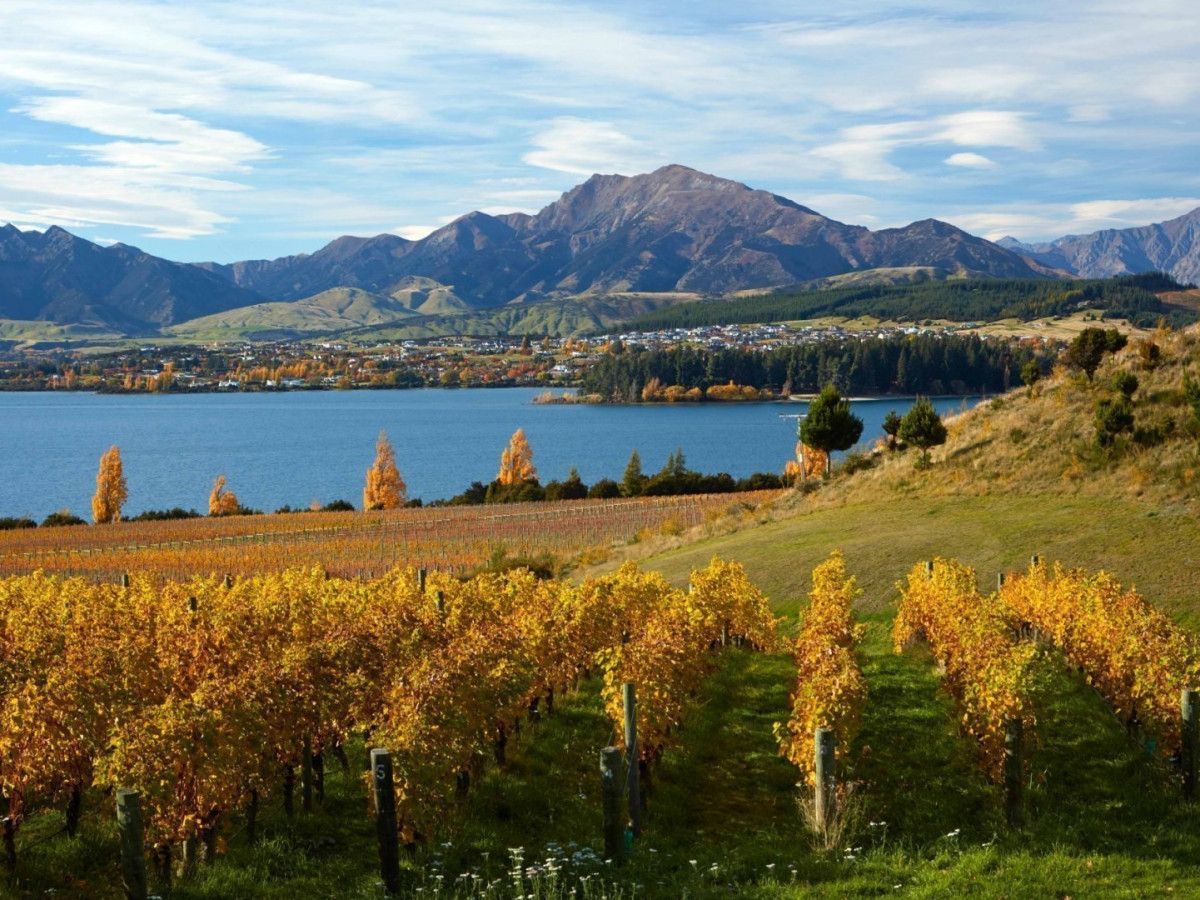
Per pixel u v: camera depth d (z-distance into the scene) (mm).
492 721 17688
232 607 24766
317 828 15430
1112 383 45625
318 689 16984
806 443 57844
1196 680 16984
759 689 23750
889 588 32281
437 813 14734
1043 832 14188
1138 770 16859
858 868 12992
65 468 182375
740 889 12484
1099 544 31906
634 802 14930
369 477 102875
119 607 27031
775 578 35625
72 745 14859
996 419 50375
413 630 22625
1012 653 17625
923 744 18844
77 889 12883
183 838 13578
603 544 58531
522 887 12484
